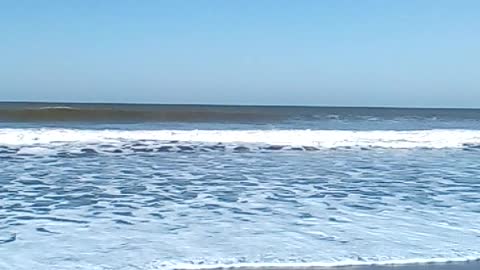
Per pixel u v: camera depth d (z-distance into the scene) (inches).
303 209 287.9
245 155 515.2
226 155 512.7
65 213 270.5
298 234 235.0
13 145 534.0
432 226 253.6
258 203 301.9
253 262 194.9
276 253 205.8
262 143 592.1
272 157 504.7
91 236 227.8
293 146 581.9
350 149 579.2
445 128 908.6
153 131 616.4
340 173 415.8
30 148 517.3
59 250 206.8
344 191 342.0
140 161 462.0
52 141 563.5
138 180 369.7
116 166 430.6
